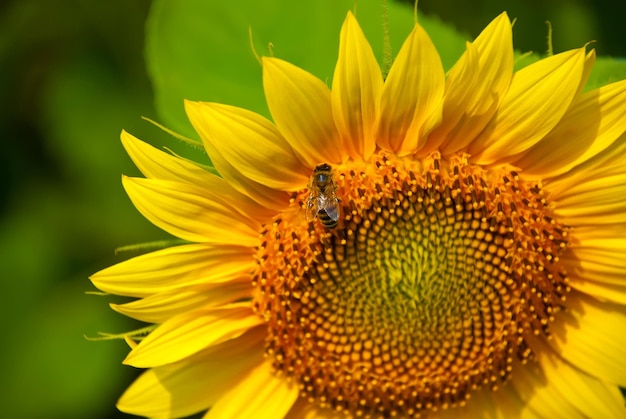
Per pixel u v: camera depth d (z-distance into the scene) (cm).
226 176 48
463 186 49
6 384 58
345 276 49
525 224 49
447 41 52
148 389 50
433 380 50
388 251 49
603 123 48
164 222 49
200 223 49
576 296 50
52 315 58
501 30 47
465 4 58
